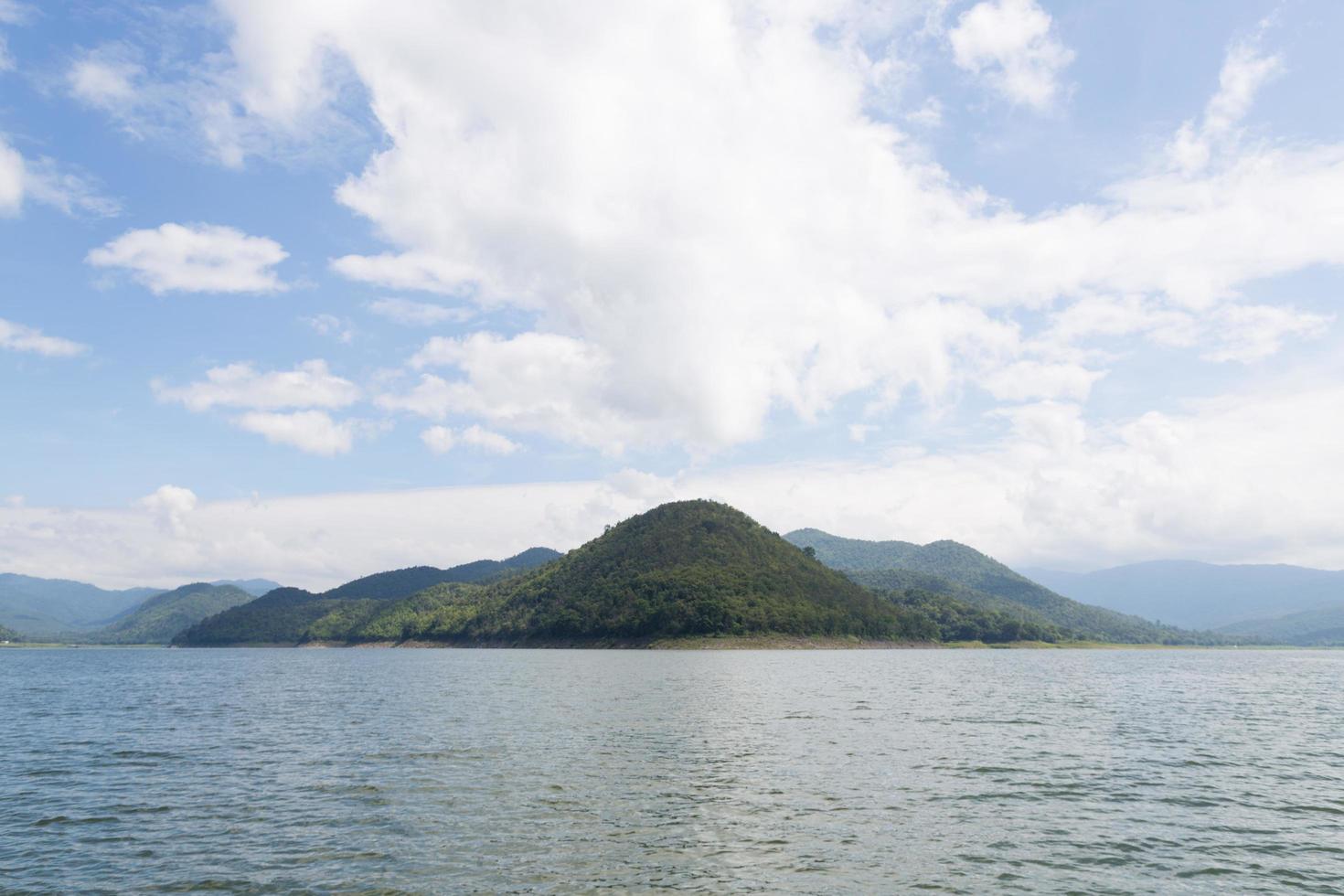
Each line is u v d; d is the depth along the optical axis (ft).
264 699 283.38
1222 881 77.51
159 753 155.53
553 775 127.34
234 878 78.23
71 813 105.40
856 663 575.38
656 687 326.03
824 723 198.08
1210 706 262.26
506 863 81.92
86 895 73.87
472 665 559.38
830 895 72.79
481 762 140.87
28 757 152.46
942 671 476.13
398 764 138.62
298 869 80.74
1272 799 113.80
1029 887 75.46
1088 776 129.39
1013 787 119.75
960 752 153.07
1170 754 154.51
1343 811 106.73
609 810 103.81
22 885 76.74
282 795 114.83
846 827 95.55
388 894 73.36
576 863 81.76
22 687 367.04
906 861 82.69
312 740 171.73
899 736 175.32
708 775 127.24
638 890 74.13
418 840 90.33
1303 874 79.87
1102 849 87.76
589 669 472.85
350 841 90.17
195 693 315.78
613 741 165.27
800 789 116.88
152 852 86.99
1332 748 165.27
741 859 83.20
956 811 104.27
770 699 265.75
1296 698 304.71
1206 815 104.06
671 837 91.25
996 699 276.62
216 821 100.01
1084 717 221.66
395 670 500.74
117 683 394.32
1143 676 460.14
